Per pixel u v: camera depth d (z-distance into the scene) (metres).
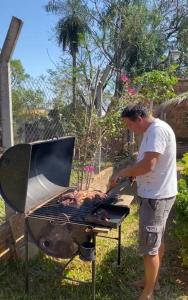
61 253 3.47
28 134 4.80
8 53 3.87
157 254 3.39
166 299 3.63
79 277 3.95
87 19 20.94
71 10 20.69
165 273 4.10
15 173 3.34
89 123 6.39
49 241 3.46
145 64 21.58
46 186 4.03
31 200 3.66
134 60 21.47
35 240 3.54
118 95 7.24
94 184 6.23
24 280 3.82
